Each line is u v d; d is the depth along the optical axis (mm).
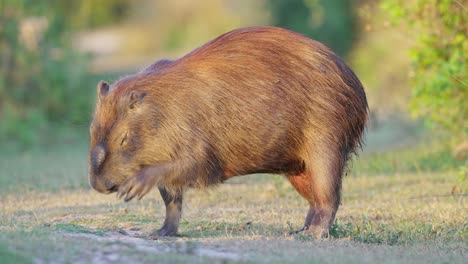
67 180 43219
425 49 40812
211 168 27859
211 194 37531
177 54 124688
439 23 40719
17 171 47656
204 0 125000
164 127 27266
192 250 24156
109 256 22406
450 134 47281
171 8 134125
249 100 27797
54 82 66375
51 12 68500
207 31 121625
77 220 30875
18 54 64938
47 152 59469
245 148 27984
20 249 22172
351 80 28969
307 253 24516
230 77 27875
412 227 30031
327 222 28406
